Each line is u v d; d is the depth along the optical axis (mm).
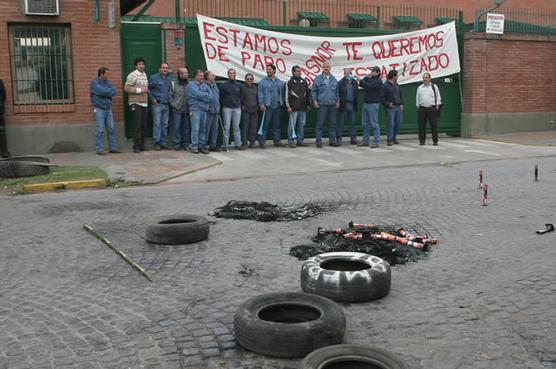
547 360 4227
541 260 6434
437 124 17438
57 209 9352
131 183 11391
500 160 14047
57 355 4391
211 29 15469
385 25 24484
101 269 6387
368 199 9664
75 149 14508
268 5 22922
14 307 5355
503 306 5188
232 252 6918
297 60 16500
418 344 4504
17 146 14008
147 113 14820
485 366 4156
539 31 19984
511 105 18766
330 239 7355
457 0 27719
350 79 16031
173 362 4266
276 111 15727
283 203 9461
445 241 7230
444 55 17891
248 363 4250
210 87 14547
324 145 16406
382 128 17891
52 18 13906
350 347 3941
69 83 14367
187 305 5332
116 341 4613
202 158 13758
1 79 13641
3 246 7316
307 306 4629
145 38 15000
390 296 5496
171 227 7250
